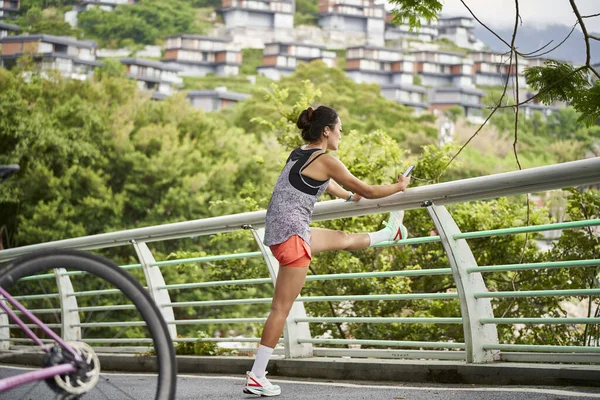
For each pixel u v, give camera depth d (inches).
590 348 209.8
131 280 141.4
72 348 136.3
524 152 2391.7
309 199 218.5
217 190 1695.4
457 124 2822.3
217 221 286.5
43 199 1557.6
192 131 1879.9
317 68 2556.6
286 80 2576.3
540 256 427.5
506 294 220.1
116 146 1684.3
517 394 197.3
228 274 504.7
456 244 229.5
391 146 515.8
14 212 1551.4
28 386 157.5
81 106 1736.0
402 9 314.0
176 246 1438.2
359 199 243.4
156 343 141.1
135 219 1658.5
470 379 223.5
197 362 298.4
